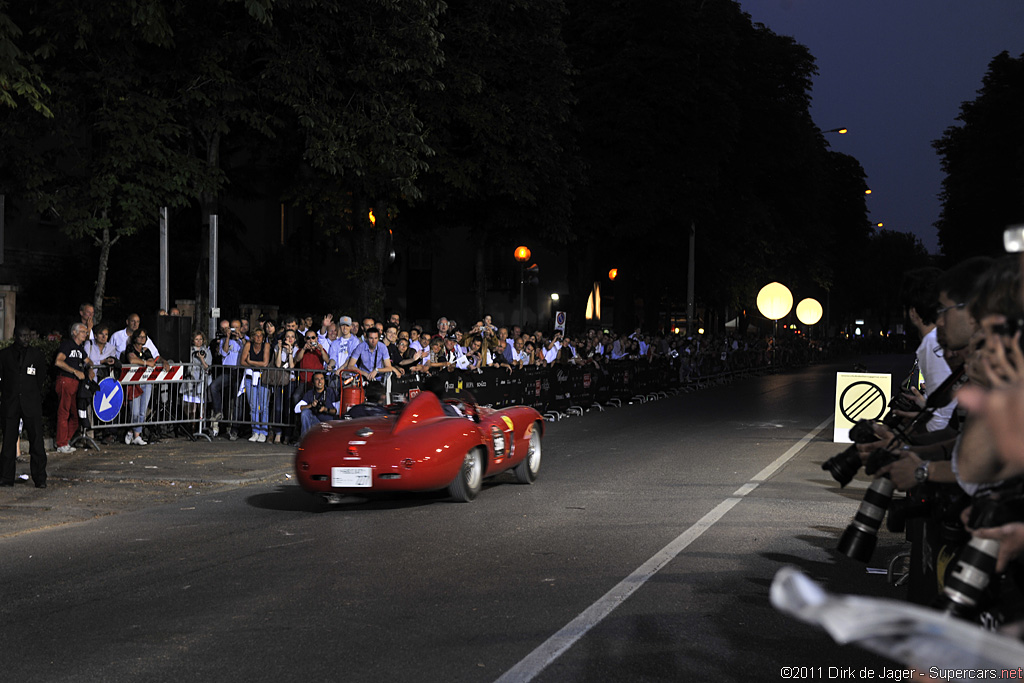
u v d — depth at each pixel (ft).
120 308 92.94
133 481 37.65
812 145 168.04
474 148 94.07
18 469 39.58
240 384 50.72
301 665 15.76
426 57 67.92
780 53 163.22
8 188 62.80
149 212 57.93
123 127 56.13
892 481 10.24
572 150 106.11
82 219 58.13
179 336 54.70
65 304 89.76
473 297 168.66
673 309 183.93
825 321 252.83
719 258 144.15
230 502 33.47
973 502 7.31
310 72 65.62
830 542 26.12
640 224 122.72
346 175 82.28
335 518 30.19
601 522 29.27
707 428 61.77
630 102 121.08
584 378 75.31
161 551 25.21
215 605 19.66
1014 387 4.27
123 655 16.37
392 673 15.33
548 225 104.27
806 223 179.83
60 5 51.72
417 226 111.14
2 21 43.01
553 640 17.06
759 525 28.71
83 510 31.50
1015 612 6.79
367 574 22.39
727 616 18.62
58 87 56.65
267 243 145.59
